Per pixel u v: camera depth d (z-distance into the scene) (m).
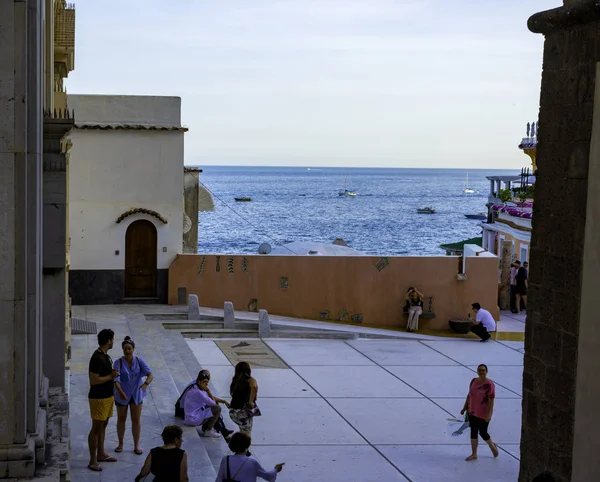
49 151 13.03
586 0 6.95
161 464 9.24
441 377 20.55
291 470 13.97
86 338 21.23
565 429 7.41
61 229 13.18
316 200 195.12
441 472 14.02
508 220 34.47
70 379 16.83
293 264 27.14
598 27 7.00
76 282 26.16
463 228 121.62
